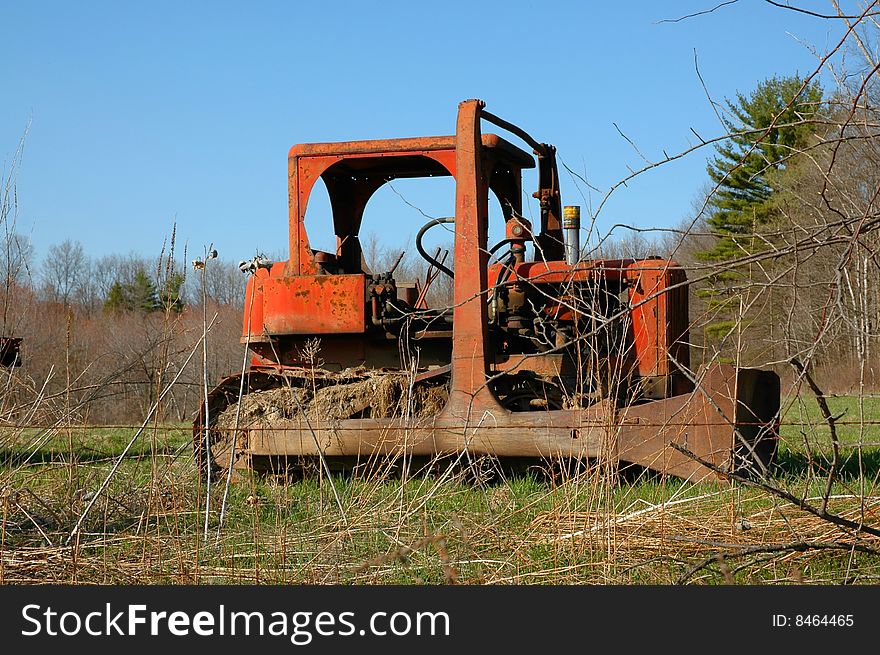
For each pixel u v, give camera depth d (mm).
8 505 5938
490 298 8492
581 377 7594
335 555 5586
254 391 9008
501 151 8711
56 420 6559
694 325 5754
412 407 7988
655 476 7660
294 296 8789
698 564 4770
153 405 6449
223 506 6352
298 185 8859
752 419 8031
